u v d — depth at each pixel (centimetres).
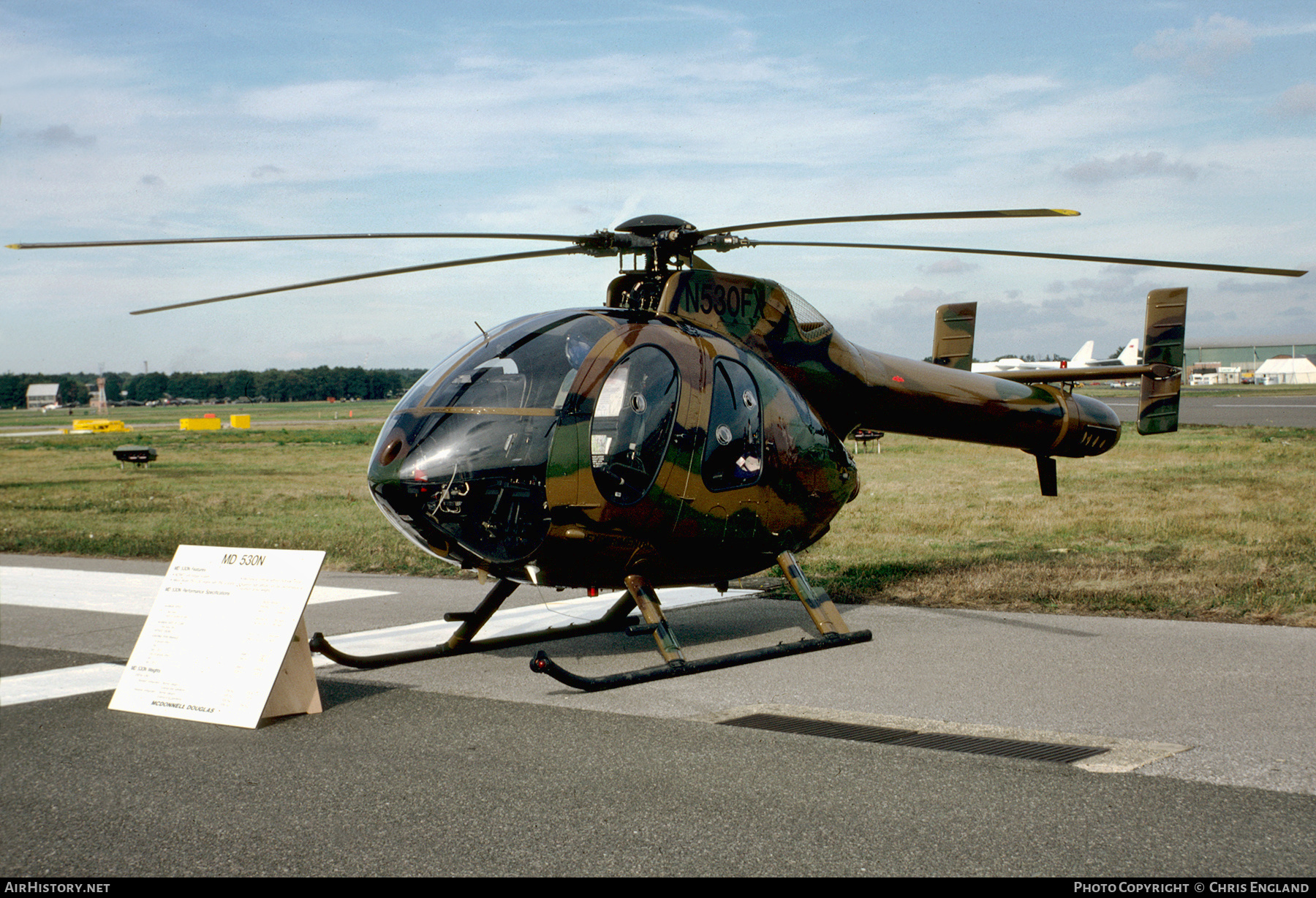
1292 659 600
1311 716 482
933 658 622
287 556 525
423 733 475
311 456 3303
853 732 470
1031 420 866
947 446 2959
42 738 477
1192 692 530
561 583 596
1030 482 1872
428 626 779
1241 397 6788
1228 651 623
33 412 15688
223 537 1332
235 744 462
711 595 902
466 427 552
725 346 629
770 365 662
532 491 548
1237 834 338
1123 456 2408
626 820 359
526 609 851
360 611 854
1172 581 859
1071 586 854
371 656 648
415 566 1111
